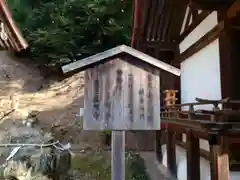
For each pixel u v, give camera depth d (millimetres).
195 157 5281
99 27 14773
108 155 9984
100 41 14727
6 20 5207
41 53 14852
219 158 3896
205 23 6422
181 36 8664
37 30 15000
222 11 5270
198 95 6898
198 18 6977
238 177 4641
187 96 7945
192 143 5312
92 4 14406
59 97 13602
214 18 5805
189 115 5180
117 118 3311
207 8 5312
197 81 7004
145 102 3361
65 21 14602
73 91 13977
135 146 11555
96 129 3283
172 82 9078
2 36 5926
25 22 16188
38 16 15977
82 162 9070
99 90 3326
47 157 6223
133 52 3299
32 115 12164
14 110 12227
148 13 7945
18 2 16969
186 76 8102
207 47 6230
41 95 13570
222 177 3877
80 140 11617
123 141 3338
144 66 3396
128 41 14648
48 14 15883
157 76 3396
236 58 5020
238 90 4945
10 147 6812
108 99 3326
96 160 9320
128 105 3338
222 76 5207
